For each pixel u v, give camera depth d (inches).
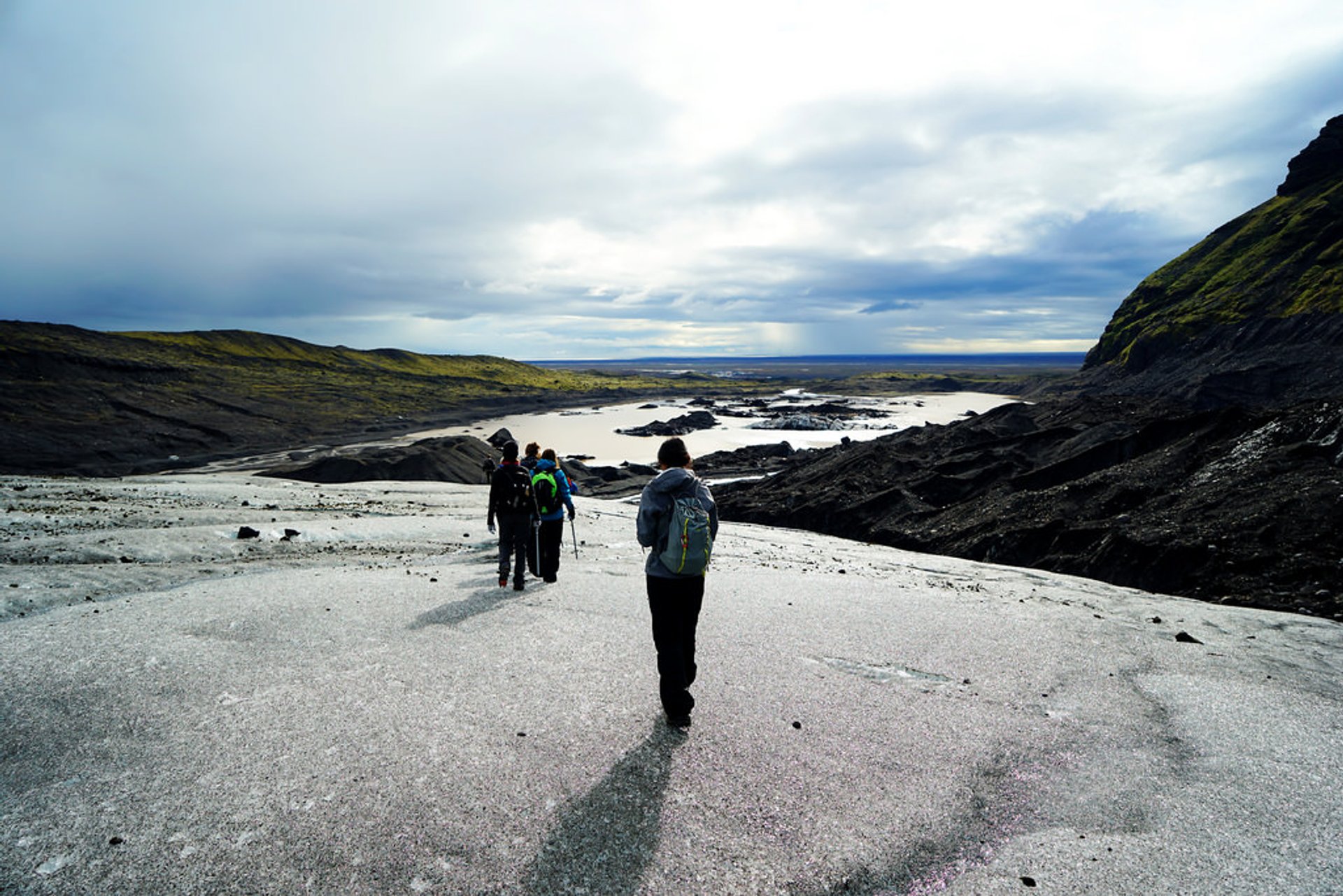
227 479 1122.0
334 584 394.3
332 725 208.7
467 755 191.9
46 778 179.3
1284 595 546.9
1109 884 145.5
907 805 174.2
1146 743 212.1
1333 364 3346.5
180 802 168.2
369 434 3858.3
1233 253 5255.9
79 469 2618.1
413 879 142.9
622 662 265.4
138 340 5452.8
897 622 334.0
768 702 231.3
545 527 396.2
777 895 141.5
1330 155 5374.0
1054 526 842.8
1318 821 169.0
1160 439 1050.1
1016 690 251.6
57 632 289.3
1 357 3484.3
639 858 151.1
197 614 318.7
